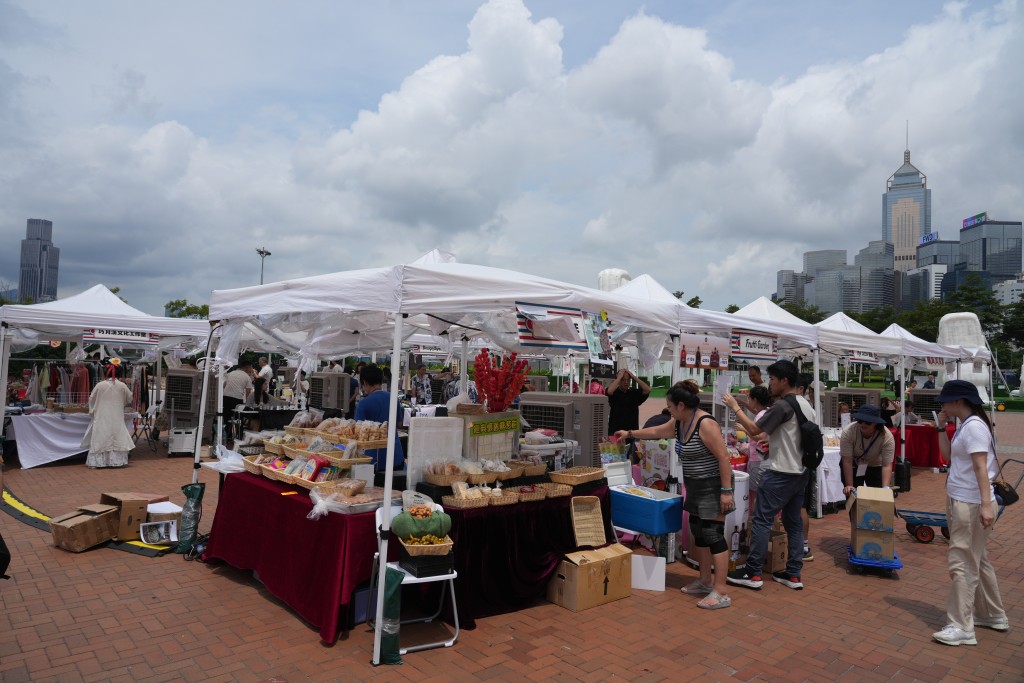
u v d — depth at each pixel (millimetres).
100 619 4422
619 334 7430
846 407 11617
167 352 15664
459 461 4805
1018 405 31203
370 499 4402
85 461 11195
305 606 4359
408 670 3771
